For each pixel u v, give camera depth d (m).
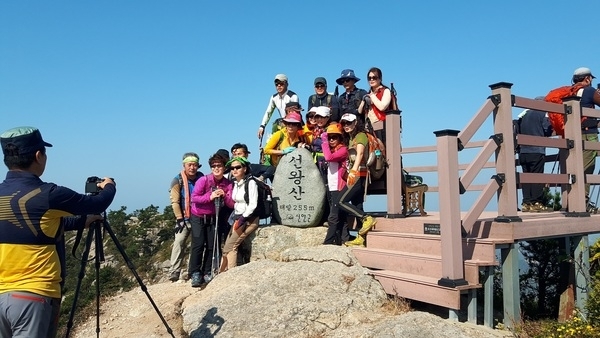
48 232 3.46
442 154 5.37
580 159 6.66
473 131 5.55
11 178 3.50
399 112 7.04
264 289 5.92
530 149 7.93
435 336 4.54
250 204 7.25
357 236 7.20
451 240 5.23
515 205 5.77
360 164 6.78
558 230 6.12
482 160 5.65
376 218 7.00
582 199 6.63
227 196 7.37
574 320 4.85
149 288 7.44
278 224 7.90
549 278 7.72
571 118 6.67
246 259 7.73
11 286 3.33
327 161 7.28
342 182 7.17
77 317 6.73
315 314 5.30
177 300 6.52
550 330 4.80
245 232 7.38
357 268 6.30
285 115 8.66
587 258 6.56
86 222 4.35
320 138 8.06
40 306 3.36
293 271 6.21
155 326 5.89
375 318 5.36
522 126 8.22
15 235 3.35
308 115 8.32
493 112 5.89
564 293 6.75
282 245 7.46
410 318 4.90
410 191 7.18
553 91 7.81
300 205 7.68
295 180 7.79
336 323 5.21
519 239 5.61
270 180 8.62
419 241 6.07
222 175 7.28
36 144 3.55
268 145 8.46
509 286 5.55
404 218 6.77
